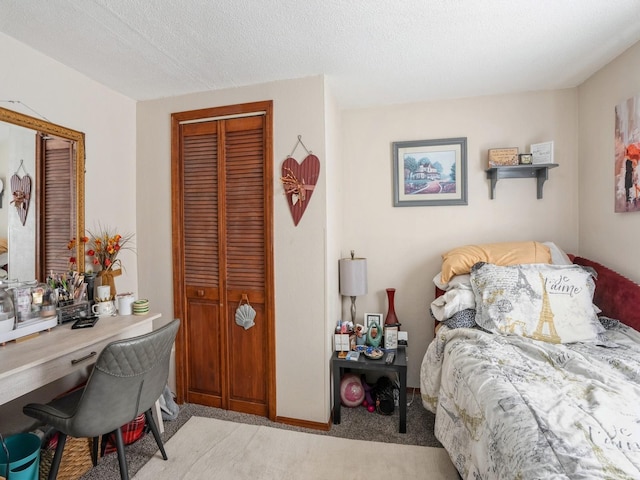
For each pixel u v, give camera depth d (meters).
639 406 1.12
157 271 2.48
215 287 2.36
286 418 2.20
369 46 1.79
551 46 1.82
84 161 2.08
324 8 1.47
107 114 2.27
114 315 2.00
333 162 2.39
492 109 2.51
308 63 1.98
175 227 2.42
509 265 2.13
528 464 0.92
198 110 2.36
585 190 2.31
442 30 1.65
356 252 2.76
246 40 1.73
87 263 2.13
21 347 1.46
